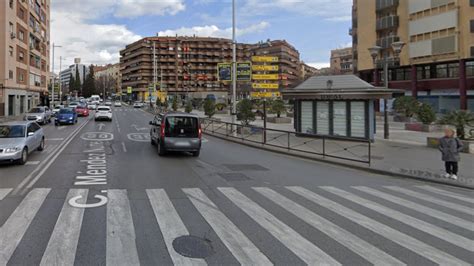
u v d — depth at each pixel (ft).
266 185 31.55
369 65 171.94
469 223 21.57
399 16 158.71
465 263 15.80
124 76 490.49
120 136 75.36
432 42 140.15
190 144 48.73
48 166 39.65
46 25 228.43
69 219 21.08
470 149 51.37
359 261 15.81
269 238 18.44
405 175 36.73
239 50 419.33
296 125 70.44
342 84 67.05
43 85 220.02
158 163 42.96
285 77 325.42
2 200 25.31
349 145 58.29
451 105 141.38
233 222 20.94
